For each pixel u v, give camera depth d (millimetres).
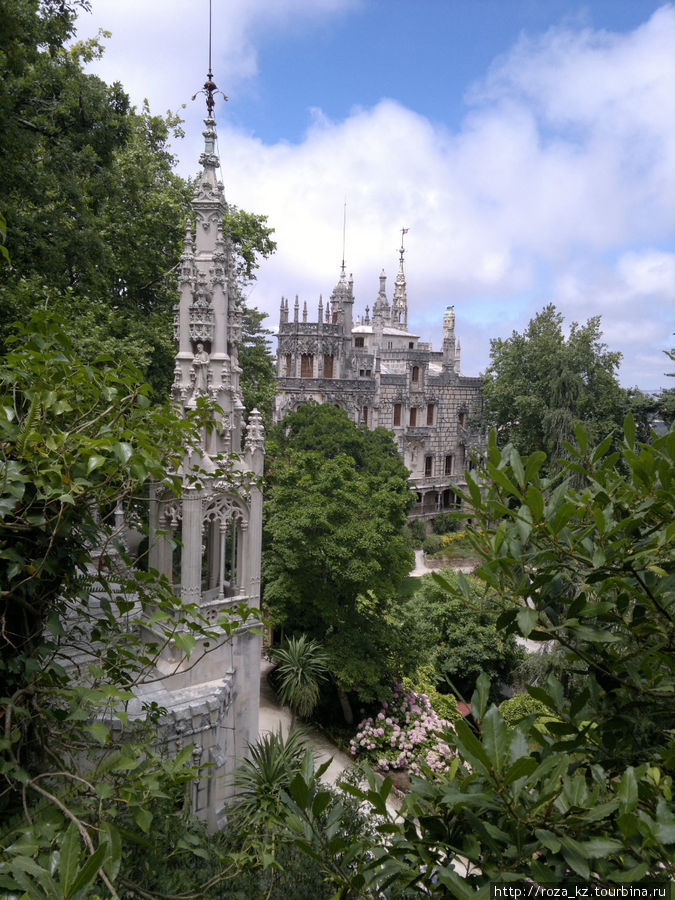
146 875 7832
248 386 34406
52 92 21531
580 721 5000
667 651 4879
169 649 15422
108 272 27750
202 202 16391
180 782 6609
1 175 19000
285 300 61000
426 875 4238
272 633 31688
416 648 28734
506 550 4844
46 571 7020
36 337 7164
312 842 4648
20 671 6742
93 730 5707
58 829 5449
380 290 79375
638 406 44500
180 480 7840
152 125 34438
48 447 6102
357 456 47500
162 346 26453
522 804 4262
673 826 3461
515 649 32219
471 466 74312
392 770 24422
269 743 15039
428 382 69812
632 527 4727
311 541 25391
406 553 30531
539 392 54906
